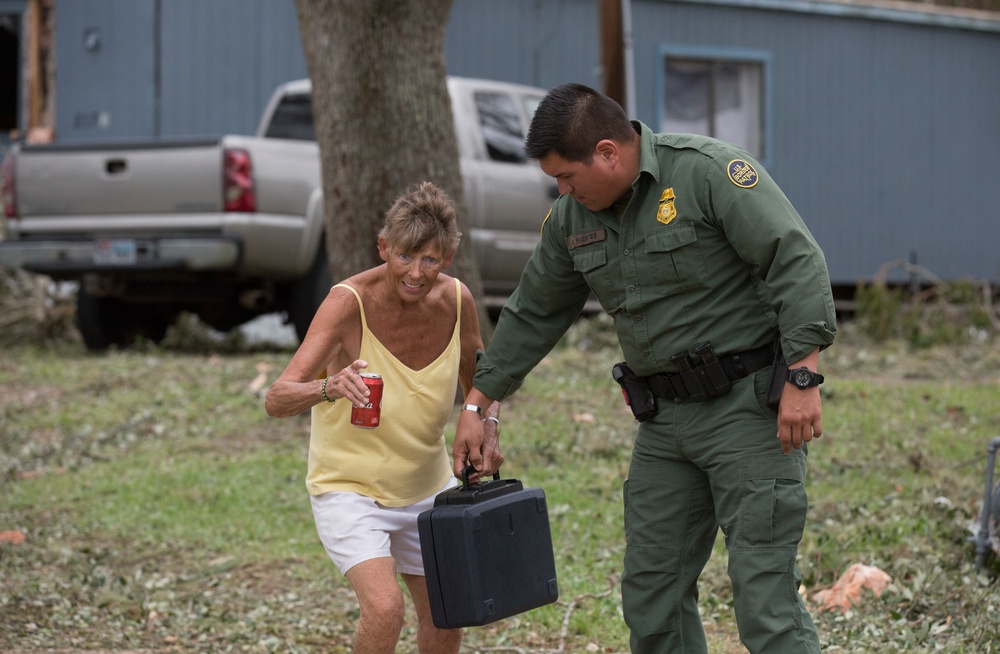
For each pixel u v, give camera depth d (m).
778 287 4.48
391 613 4.64
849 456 9.66
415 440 4.93
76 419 11.16
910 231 22.50
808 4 21.25
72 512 8.91
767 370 4.67
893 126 22.30
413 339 4.95
